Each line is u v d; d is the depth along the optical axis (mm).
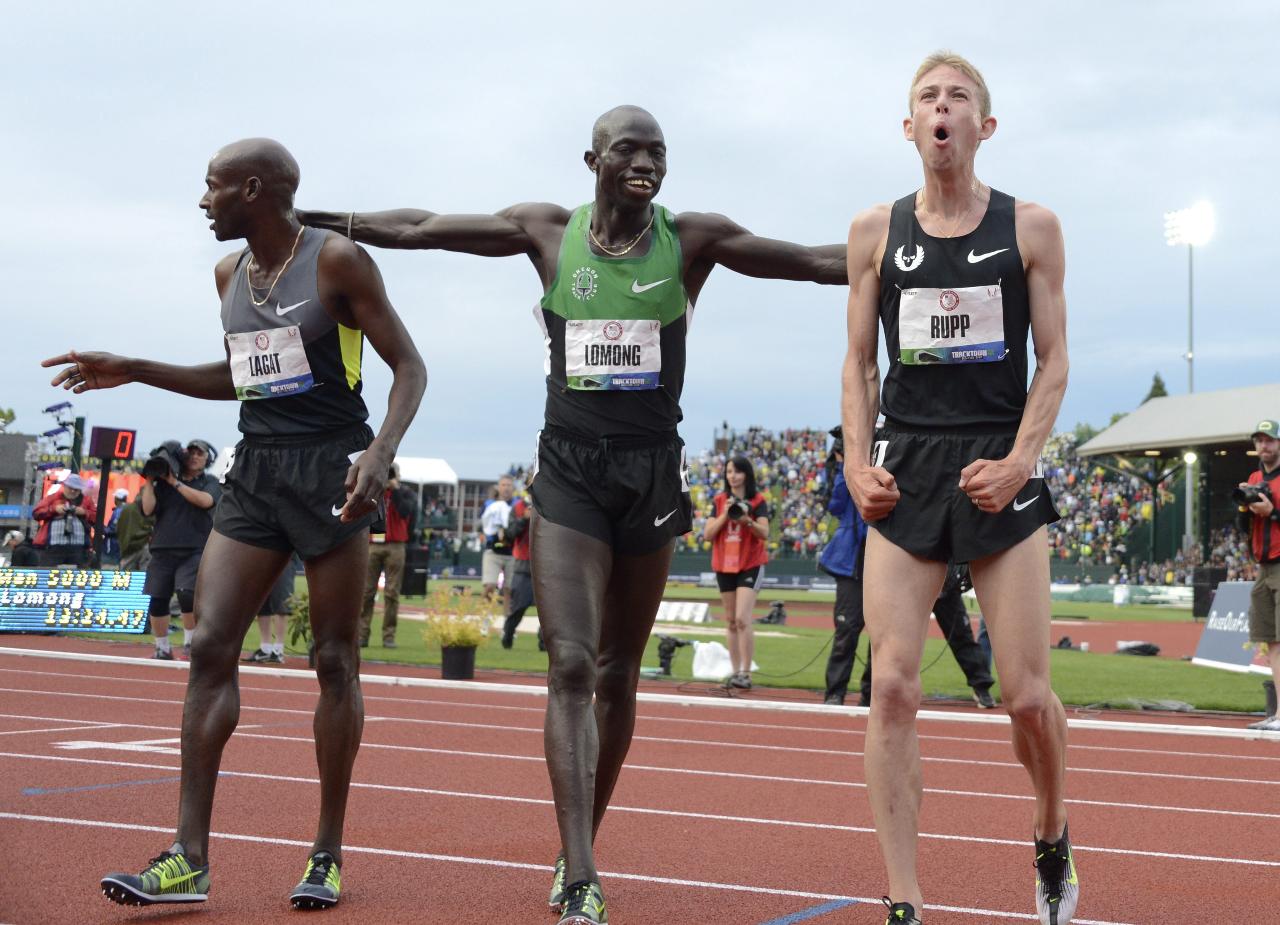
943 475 4012
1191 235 54375
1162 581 48656
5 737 8508
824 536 52062
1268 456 10453
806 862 5328
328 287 4574
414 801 6578
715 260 4672
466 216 4777
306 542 4477
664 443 4484
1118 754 9242
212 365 5027
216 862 4980
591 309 4434
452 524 57250
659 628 22906
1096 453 50781
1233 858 5578
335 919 4145
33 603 17734
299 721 9883
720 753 8859
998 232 4059
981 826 6266
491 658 15852
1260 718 11594
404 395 4602
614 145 4379
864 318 4273
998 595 3957
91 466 30703
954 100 4047
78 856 4953
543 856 5270
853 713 11258
